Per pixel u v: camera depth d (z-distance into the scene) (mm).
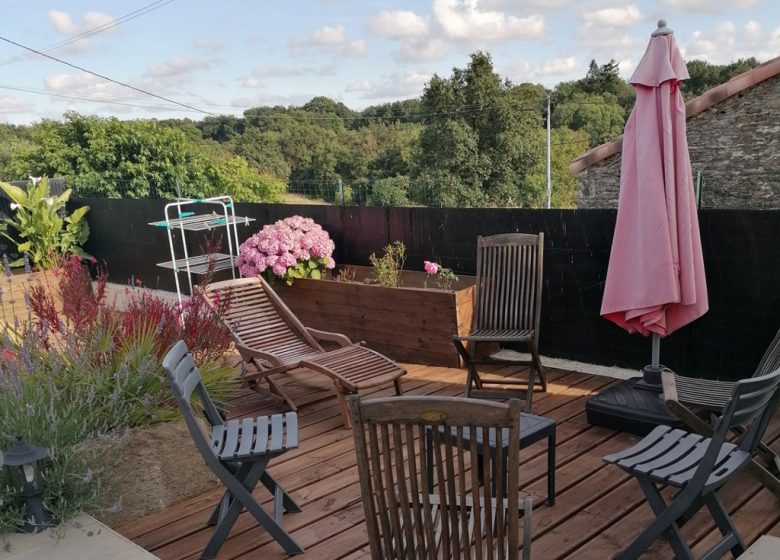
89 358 3791
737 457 2822
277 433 3156
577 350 5801
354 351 5113
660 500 2695
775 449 3850
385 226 7035
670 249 4012
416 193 33344
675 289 4012
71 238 10547
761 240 4668
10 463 2846
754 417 2684
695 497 2561
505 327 5117
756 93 7039
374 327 6305
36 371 3648
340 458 4125
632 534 3125
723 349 4980
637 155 4074
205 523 3436
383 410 2045
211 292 5438
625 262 4234
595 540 3086
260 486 3797
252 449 3002
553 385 5234
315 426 4684
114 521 3453
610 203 7969
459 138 33375
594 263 5555
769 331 4742
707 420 4086
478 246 5188
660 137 4027
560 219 5684
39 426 3252
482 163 33969
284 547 3090
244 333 5469
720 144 7367
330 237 7613
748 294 4793
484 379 5438
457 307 5691
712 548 2725
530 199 34000
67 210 11297
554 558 2951
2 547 2834
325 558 3059
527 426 3301
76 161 20234
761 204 7156
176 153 20797
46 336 3996
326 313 6680
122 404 3578
